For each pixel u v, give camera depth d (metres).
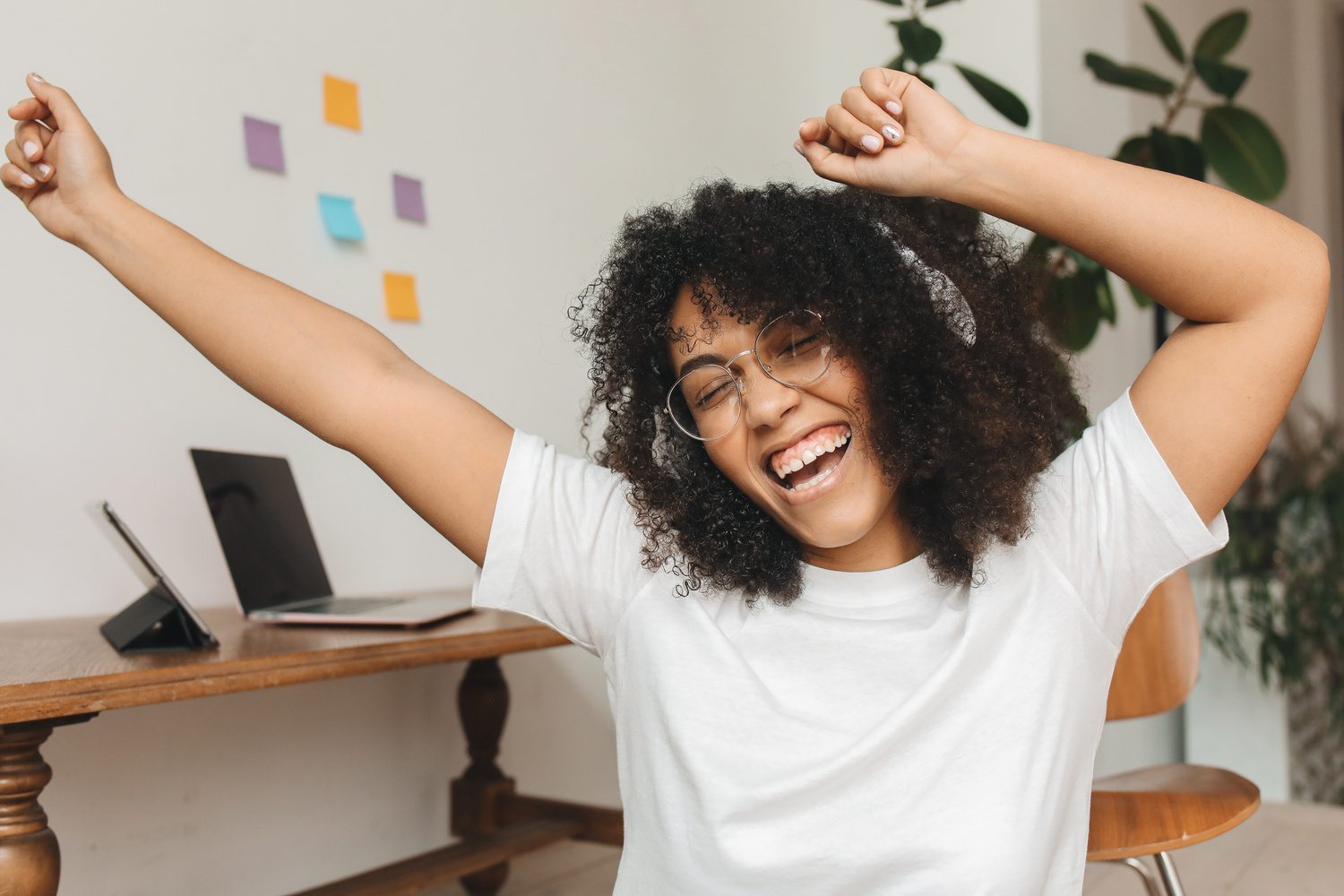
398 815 1.88
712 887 0.74
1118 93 3.20
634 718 0.81
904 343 0.76
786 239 0.76
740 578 0.82
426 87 1.97
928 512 0.82
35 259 1.42
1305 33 4.40
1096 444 0.79
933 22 2.91
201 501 1.60
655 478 0.83
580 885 2.01
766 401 0.75
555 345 2.22
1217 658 3.10
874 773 0.74
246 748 1.64
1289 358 0.69
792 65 3.00
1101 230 0.68
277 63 1.73
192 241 0.76
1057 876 0.76
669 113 2.57
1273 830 2.60
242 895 1.62
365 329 0.80
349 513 1.82
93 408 1.48
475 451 0.79
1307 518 3.10
